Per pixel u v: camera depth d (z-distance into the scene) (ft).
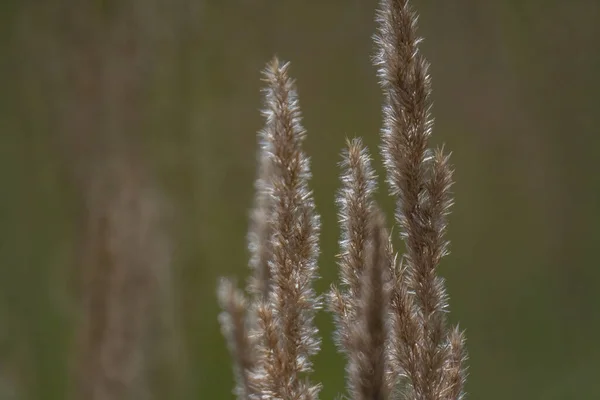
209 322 11.74
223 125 12.17
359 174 3.76
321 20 12.23
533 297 12.03
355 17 12.15
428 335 3.81
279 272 3.88
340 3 12.19
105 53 12.11
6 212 11.98
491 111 12.23
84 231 11.89
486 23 12.25
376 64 3.97
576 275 12.07
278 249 3.90
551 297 12.05
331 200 11.56
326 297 4.00
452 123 12.13
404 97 3.81
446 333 3.93
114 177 11.97
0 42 12.13
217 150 12.16
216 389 11.55
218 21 12.28
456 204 12.06
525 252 12.12
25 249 11.93
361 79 12.03
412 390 3.87
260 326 3.87
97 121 12.07
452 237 12.02
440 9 12.21
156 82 12.16
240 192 12.03
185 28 12.23
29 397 11.51
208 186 12.08
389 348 3.76
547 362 11.85
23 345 11.66
